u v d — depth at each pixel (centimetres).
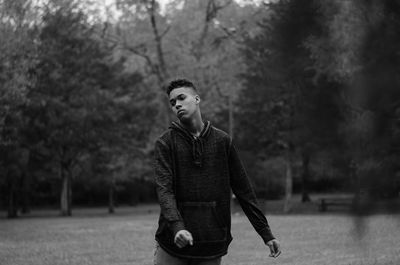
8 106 2095
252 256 1098
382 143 264
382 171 260
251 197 368
